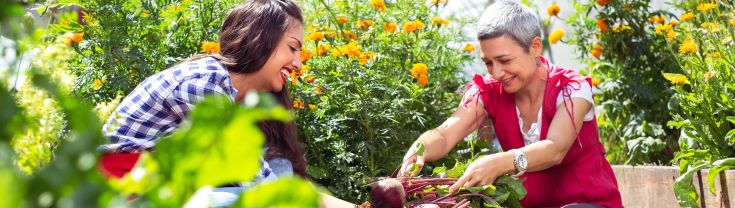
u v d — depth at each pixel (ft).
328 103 11.57
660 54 15.72
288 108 9.05
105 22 11.01
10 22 2.39
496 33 9.30
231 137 2.06
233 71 8.24
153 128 7.80
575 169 9.61
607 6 16.14
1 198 1.83
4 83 3.11
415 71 11.72
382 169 11.57
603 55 16.47
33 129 3.55
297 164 9.09
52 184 1.91
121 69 10.93
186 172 2.10
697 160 11.20
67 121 6.22
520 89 9.75
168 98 7.75
